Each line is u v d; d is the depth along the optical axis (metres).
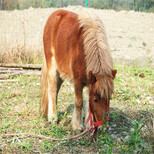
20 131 3.78
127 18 14.23
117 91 5.45
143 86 5.89
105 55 3.07
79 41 3.39
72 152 3.27
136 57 8.49
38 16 14.14
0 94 5.39
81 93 3.63
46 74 4.26
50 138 3.52
